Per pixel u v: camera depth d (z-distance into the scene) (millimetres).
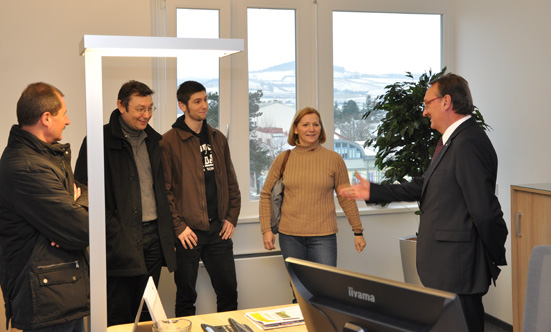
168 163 3342
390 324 1230
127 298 3062
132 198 2904
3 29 3504
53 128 2219
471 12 4316
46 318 2094
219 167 3486
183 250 3420
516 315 3270
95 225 1724
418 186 2744
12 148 2135
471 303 2457
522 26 3754
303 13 4207
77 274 2186
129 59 3752
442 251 2457
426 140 3795
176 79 3916
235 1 4059
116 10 3707
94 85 1702
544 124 3580
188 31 3957
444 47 4551
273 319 2082
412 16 4496
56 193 2094
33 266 2092
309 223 3445
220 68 4031
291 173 3504
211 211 3477
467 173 2369
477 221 2342
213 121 4082
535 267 1824
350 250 4285
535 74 3648
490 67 4117
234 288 3646
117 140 2885
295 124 3549
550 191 2959
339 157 3555
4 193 2096
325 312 1379
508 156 3953
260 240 4086
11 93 3531
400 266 4398
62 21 3605
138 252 2910
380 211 4289
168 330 1673
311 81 4262
